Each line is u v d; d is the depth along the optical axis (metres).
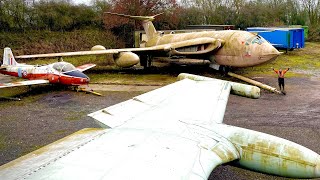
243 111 13.30
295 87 17.62
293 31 30.20
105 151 4.50
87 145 4.75
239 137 5.45
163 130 5.64
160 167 4.03
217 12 44.59
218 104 7.67
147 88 17.95
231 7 45.56
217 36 20.77
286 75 21.03
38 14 32.19
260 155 5.15
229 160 4.87
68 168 3.93
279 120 12.09
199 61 26.88
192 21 42.28
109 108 7.06
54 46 30.55
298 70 22.77
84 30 34.34
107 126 6.08
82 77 17.25
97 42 33.34
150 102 7.66
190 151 4.70
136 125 5.94
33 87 18.75
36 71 17.66
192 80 10.32
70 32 33.28
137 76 21.78
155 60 27.56
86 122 12.12
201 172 4.08
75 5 34.94
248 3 46.53
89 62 27.31
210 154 4.73
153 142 4.93
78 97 16.19
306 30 40.28
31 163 4.10
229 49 19.75
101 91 17.44
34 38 30.80
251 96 9.48
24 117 12.91
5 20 30.44
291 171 4.91
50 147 4.74
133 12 34.53
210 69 23.52
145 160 4.21
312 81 19.12
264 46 18.23
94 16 35.66
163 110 7.01
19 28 31.31
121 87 18.36
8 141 10.38
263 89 17.22
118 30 35.78
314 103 14.34
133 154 4.39
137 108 7.16
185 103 7.61
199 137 5.39
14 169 3.91
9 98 15.92
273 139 5.23
